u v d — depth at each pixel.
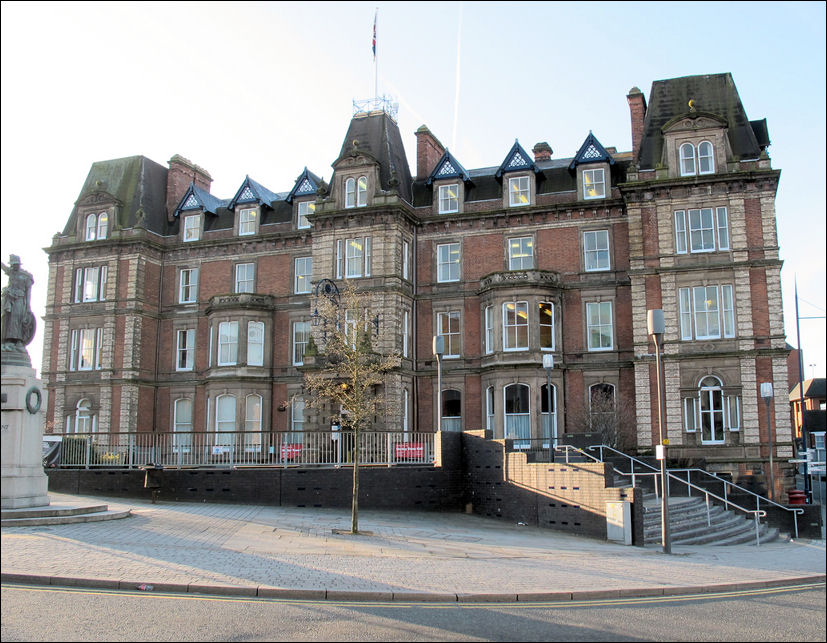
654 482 30.41
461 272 44.56
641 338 38.44
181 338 50.41
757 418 36.25
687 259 38.34
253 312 47.62
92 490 30.66
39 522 20.75
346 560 17.52
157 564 15.96
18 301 22.56
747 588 15.55
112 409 48.22
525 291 41.19
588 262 42.81
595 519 24.20
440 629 11.46
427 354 44.41
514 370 40.69
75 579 14.20
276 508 28.31
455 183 45.72
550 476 26.25
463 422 43.09
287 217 49.78
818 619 12.44
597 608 13.25
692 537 24.12
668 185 38.78
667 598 14.31
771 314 36.91
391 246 43.06
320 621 11.87
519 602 13.77
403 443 31.34
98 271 50.53
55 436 32.28
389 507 29.48
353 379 25.73
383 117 47.03
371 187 44.34
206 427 46.97
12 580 14.42
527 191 44.41
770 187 37.84
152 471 29.56
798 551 22.50
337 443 30.64
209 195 54.78
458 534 23.59
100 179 53.47
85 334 50.09
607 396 40.53
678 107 41.81
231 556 17.39
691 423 37.06
